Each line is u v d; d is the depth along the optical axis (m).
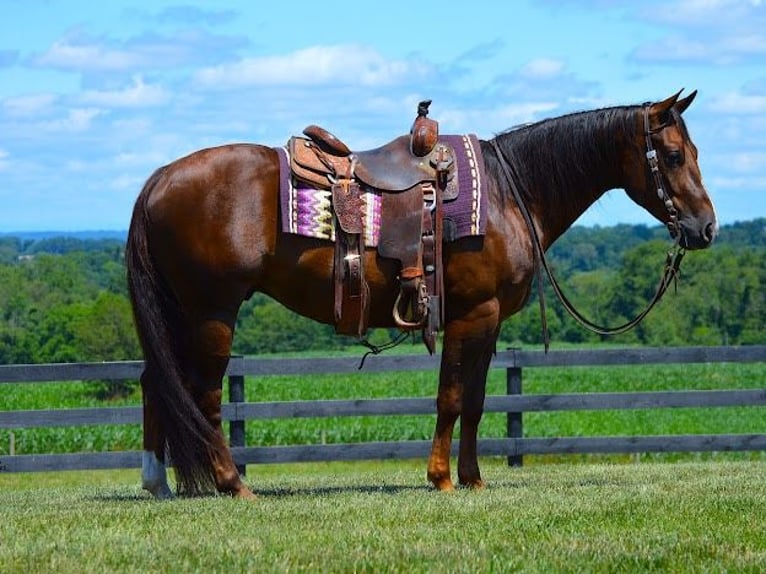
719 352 14.05
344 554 6.18
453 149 8.81
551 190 9.13
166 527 7.07
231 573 5.77
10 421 13.16
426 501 8.16
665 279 9.26
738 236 148.62
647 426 30.86
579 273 110.06
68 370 13.19
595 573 5.86
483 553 6.22
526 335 70.75
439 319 8.62
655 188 9.13
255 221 8.44
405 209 8.55
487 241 8.70
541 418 31.59
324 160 8.55
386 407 13.79
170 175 8.51
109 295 52.00
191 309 8.57
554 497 8.39
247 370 13.55
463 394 9.13
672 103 9.02
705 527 7.08
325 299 8.59
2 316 60.62
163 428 8.83
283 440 26.23
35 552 6.25
